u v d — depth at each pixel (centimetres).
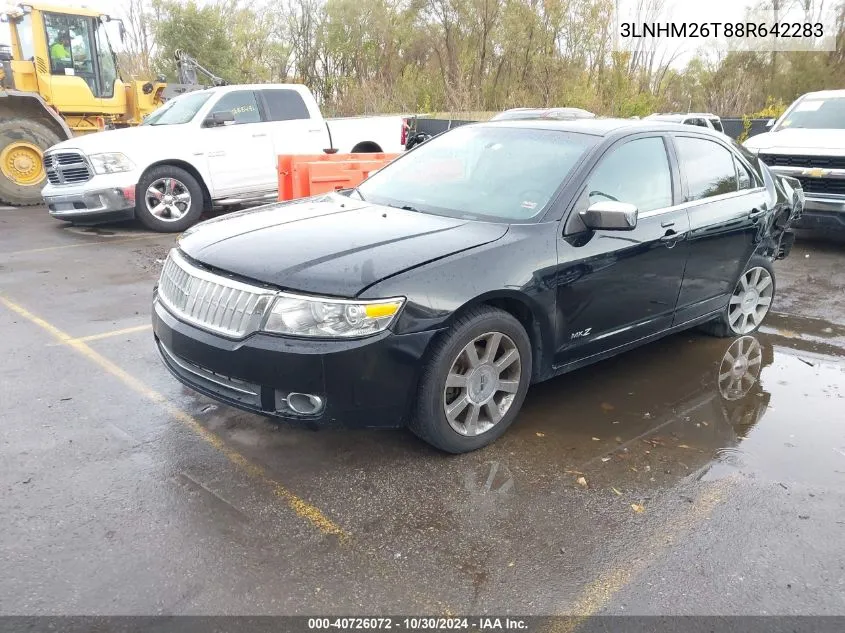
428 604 258
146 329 541
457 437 355
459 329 339
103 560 275
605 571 279
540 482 340
